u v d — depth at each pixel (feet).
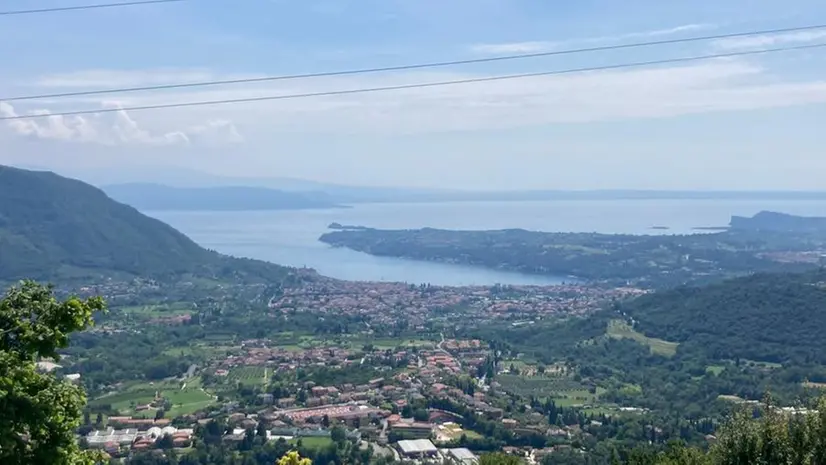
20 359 41.32
